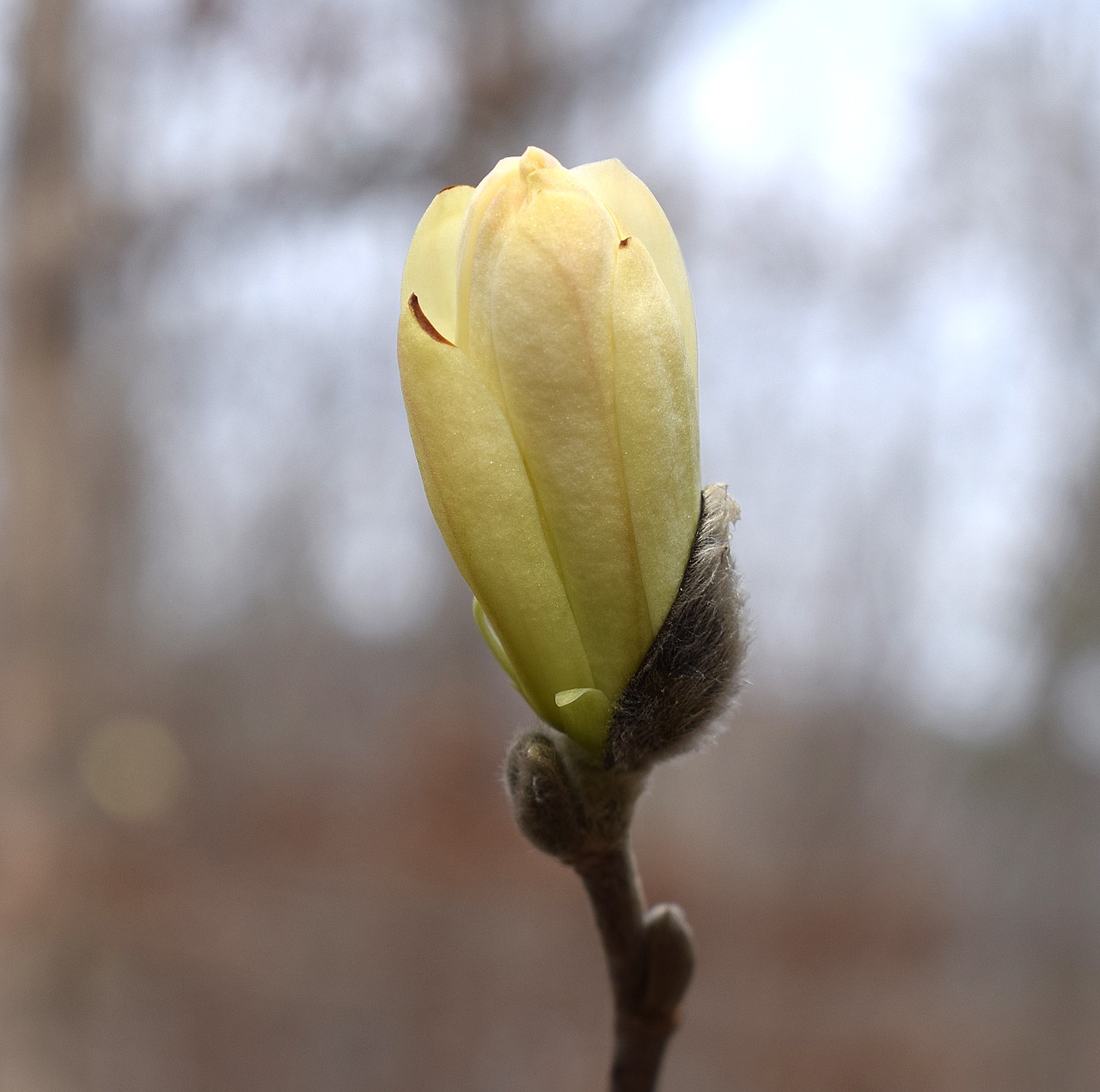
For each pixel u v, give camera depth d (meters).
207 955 1.04
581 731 0.21
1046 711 1.52
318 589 1.47
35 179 1.09
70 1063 0.93
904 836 1.50
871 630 1.56
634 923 0.22
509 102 1.01
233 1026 1.00
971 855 1.49
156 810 1.20
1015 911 1.46
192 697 1.35
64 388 1.11
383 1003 1.06
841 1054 1.12
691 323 0.20
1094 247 1.41
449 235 0.20
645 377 0.20
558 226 0.19
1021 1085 1.17
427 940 1.12
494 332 0.20
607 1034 1.08
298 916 1.11
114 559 1.22
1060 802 1.50
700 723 0.21
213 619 1.45
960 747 1.57
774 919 1.29
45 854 1.02
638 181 0.20
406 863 1.21
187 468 1.34
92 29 1.09
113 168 1.09
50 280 1.09
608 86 1.04
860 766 1.53
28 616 1.09
